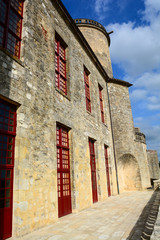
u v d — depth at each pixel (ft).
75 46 32.45
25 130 16.79
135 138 51.88
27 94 17.81
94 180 33.17
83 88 32.99
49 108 21.15
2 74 15.38
